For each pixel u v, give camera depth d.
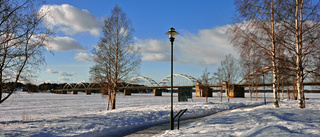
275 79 15.57
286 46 13.83
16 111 25.91
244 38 14.77
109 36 20.19
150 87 112.31
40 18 10.36
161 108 17.73
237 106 23.05
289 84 29.12
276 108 14.52
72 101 50.75
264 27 14.33
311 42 12.89
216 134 6.36
